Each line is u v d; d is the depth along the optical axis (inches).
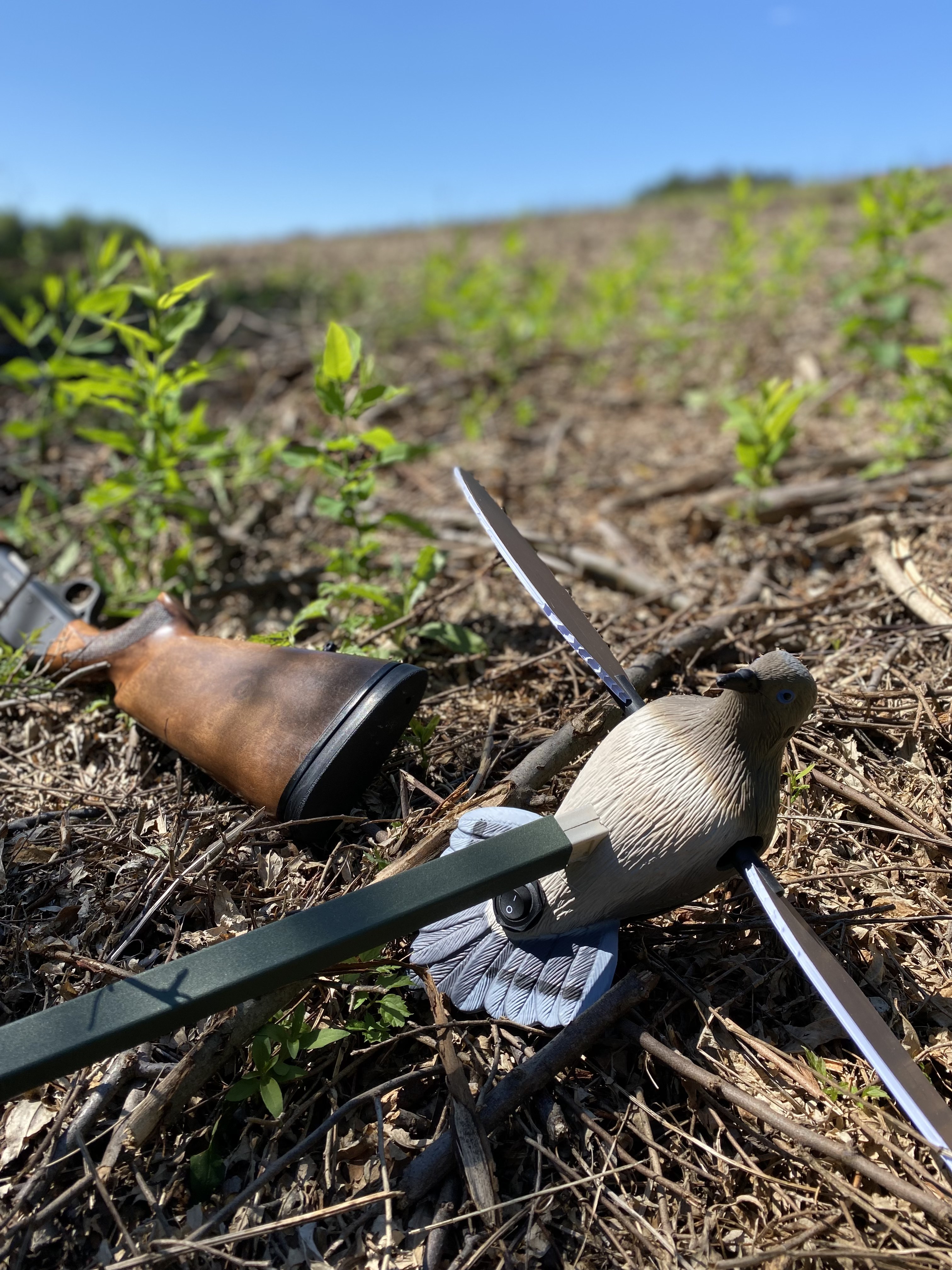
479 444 53.3
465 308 66.7
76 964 19.3
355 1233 16.4
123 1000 14.4
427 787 24.0
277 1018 18.4
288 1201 16.7
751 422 37.6
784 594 33.4
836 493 38.7
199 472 40.9
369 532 32.4
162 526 36.4
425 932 19.5
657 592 33.5
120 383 33.9
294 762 21.6
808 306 74.3
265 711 22.4
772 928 20.9
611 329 73.0
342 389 30.2
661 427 55.1
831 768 24.9
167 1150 17.4
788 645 30.0
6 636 29.6
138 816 23.7
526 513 43.9
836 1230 16.1
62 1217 16.5
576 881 18.1
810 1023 19.8
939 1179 16.6
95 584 30.2
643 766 17.9
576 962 18.2
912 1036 18.9
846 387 55.3
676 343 62.2
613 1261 16.1
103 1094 17.7
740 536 38.3
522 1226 16.5
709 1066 18.8
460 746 26.0
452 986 18.8
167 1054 18.6
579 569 37.0
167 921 21.5
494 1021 18.8
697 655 29.0
